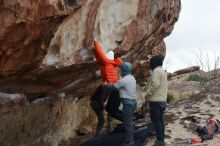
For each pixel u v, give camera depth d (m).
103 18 6.35
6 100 5.75
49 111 7.08
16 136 6.32
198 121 9.02
